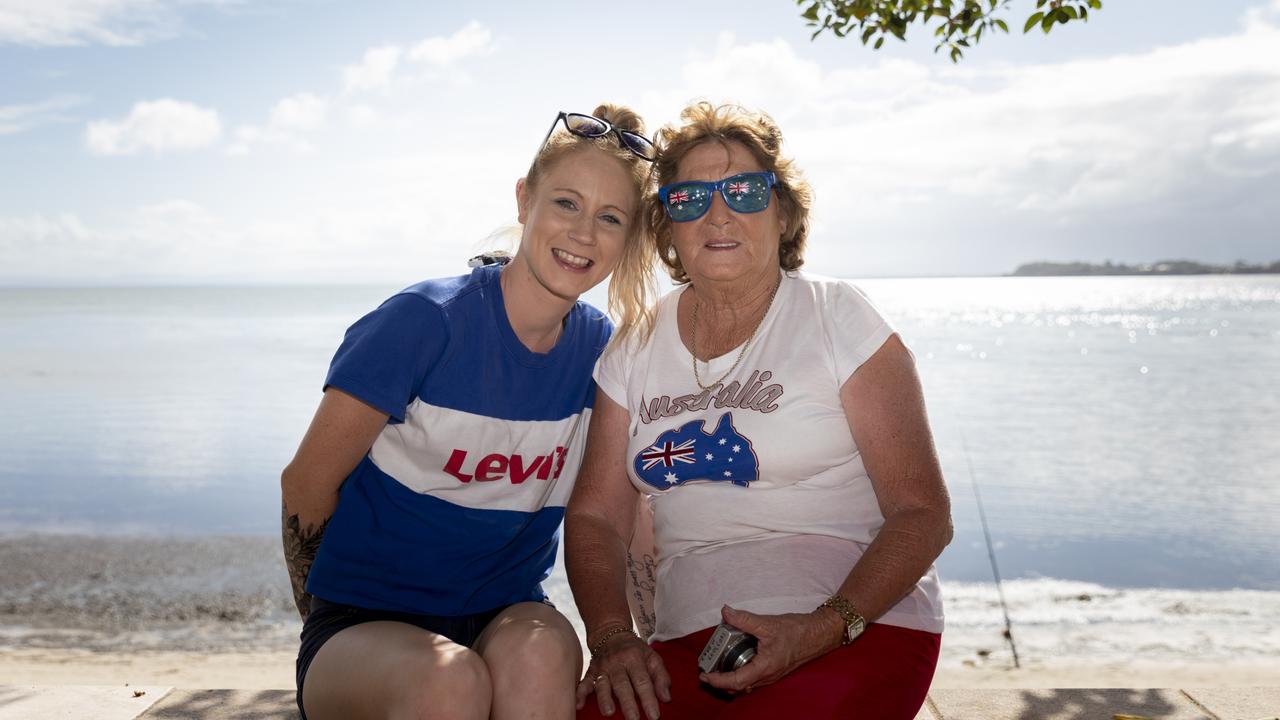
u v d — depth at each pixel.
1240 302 107.25
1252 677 5.75
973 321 73.12
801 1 5.63
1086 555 10.11
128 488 14.42
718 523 2.40
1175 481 15.01
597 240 2.42
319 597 2.41
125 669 6.38
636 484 2.57
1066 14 5.02
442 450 2.33
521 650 2.06
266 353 43.59
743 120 2.52
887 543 2.19
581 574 2.47
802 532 2.36
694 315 2.59
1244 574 9.20
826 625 2.07
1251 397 27.41
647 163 2.57
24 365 37.69
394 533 2.35
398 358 2.25
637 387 2.57
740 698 2.09
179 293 197.62
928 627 2.28
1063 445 19.03
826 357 2.36
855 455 2.39
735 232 2.44
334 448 2.27
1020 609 7.83
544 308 2.42
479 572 2.42
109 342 51.44
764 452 2.34
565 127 2.49
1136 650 6.51
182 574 9.37
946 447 18.88
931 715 3.06
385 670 1.97
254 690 3.29
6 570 9.49
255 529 11.63
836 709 2.04
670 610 2.43
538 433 2.44
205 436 20.03
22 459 17.16
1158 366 37.50
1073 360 40.41
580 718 2.20
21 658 6.70
